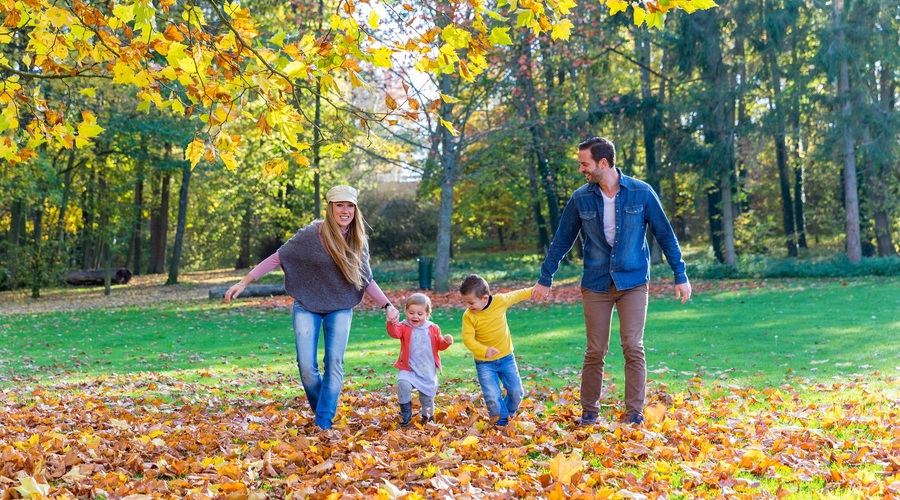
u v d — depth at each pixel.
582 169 4.77
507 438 4.39
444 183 19.59
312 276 4.99
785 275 21.33
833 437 4.21
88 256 34.94
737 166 23.41
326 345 4.98
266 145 25.48
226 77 3.99
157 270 35.31
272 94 4.07
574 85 23.33
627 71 25.94
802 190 32.06
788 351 8.74
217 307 18.75
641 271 4.77
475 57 4.03
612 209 4.76
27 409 6.20
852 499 3.13
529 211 34.62
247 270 38.25
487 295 4.95
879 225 24.92
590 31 18.16
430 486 3.49
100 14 3.88
